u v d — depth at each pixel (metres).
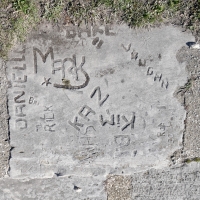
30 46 1.50
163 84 1.54
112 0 1.48
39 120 1.56
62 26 1.49
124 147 1.60
